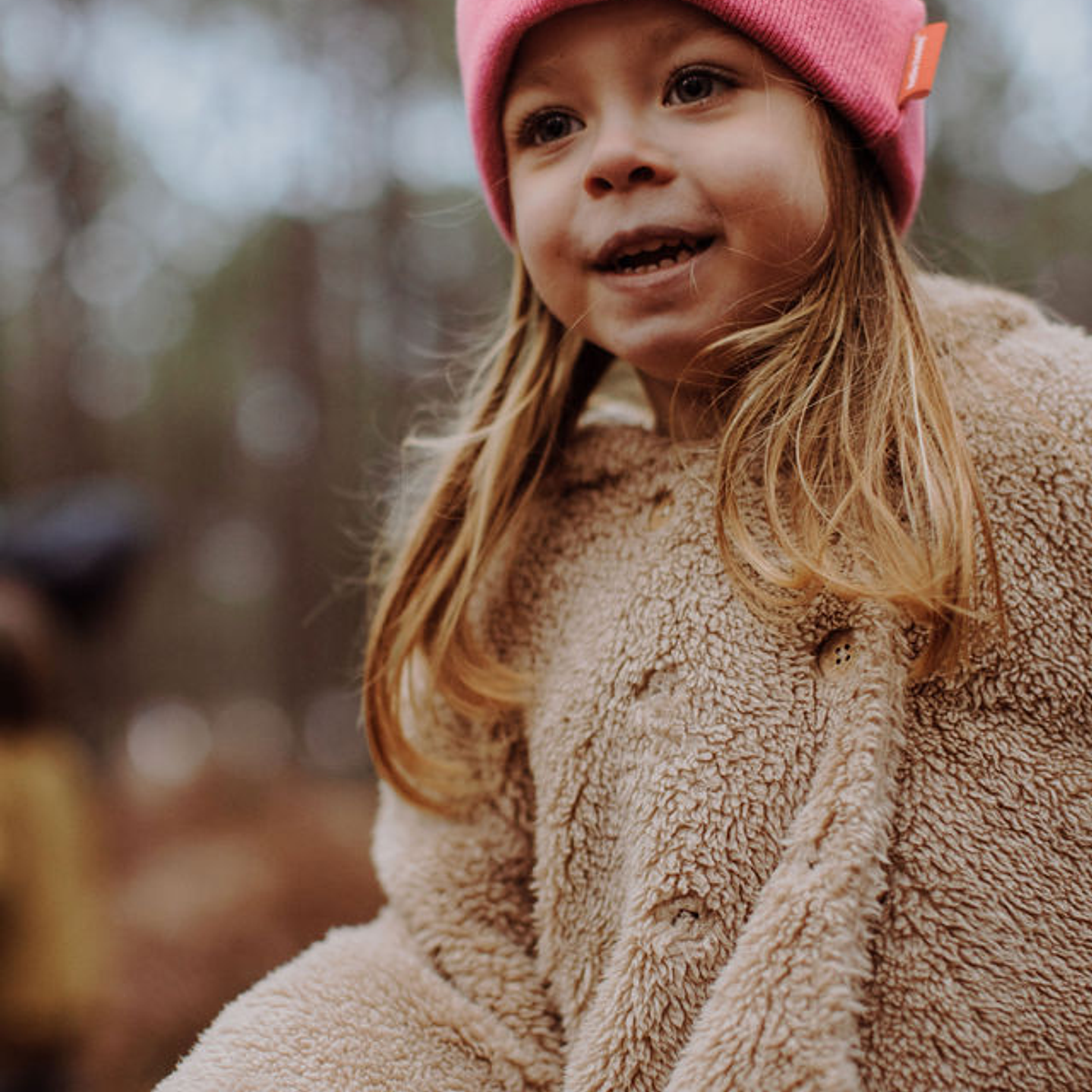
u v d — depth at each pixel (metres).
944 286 1.08
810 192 0.92
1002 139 8.15
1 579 3.24
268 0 12.69
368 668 1.17
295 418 14.50
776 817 0.87
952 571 0.84
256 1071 0.97
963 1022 0.80
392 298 13.11
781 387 0.92
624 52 0.91
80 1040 2.45
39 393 13.66
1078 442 0.88
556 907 0.98
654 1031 0.85
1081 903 0.81
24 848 2.33
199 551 24.44
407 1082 0.97
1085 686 0.85
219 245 15.90
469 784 1.12
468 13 1.05
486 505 1.13
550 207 0.96
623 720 0.95
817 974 0.78
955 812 0.84
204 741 17.08
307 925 5.34
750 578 0.93
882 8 0.98
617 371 1.28
